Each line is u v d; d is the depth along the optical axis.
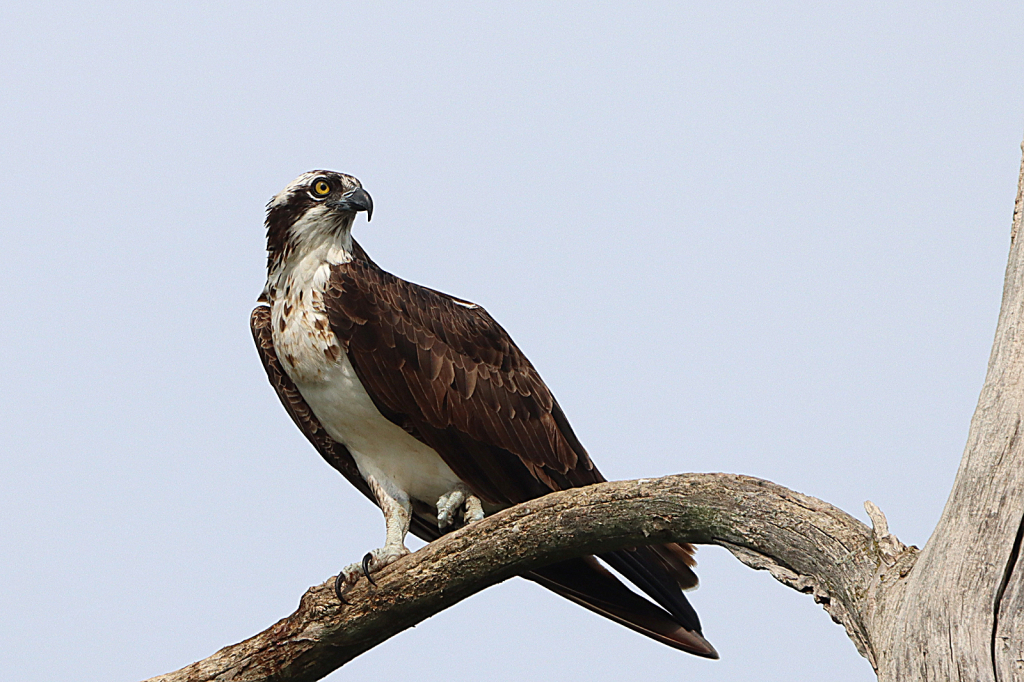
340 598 10.98
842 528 8.71
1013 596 7.32
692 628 12.17
